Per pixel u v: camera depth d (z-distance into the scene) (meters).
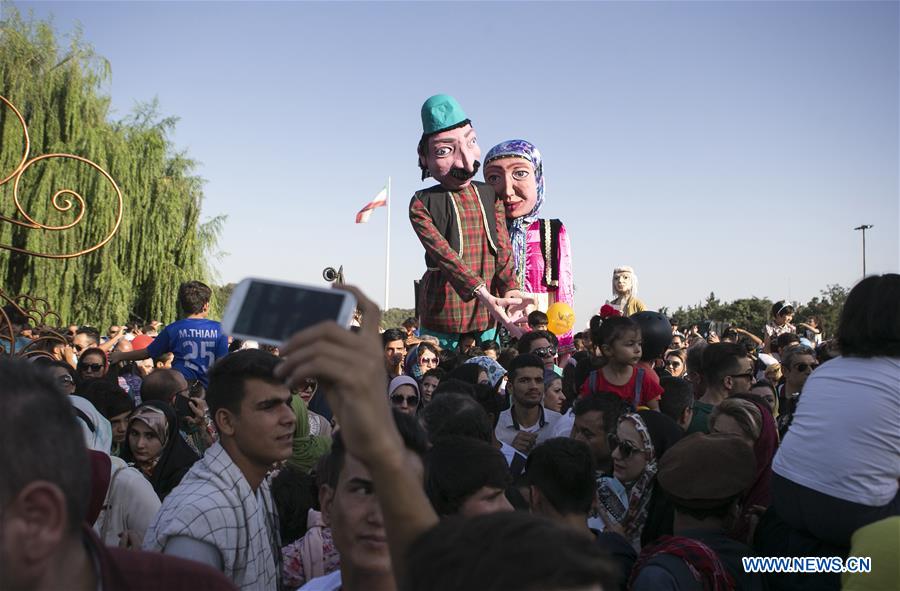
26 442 1.17
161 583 1.52
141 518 3.64
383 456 1.25
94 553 1.34
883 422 2.85
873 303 2.95
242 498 2.75
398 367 8.04
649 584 2.75
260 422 2.81
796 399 5.70
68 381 5.23
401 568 1.28
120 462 3.79
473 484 2.71
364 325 1.27
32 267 20.48
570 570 1.02
